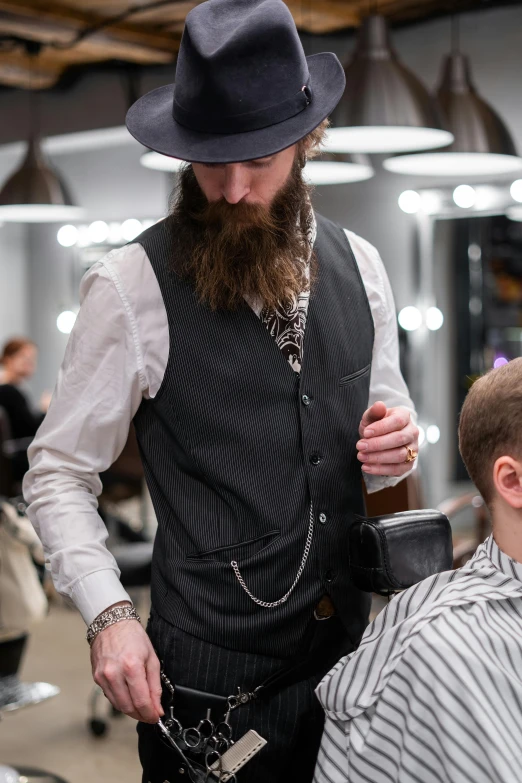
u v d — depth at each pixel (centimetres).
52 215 507
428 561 131
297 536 132
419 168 369
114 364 133
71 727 317
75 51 475
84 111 512
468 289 438
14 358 552
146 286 133
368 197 455
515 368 110
